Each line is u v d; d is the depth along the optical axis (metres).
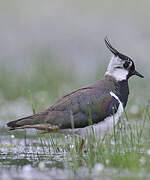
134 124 14.06
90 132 10.91
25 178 9.12
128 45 30.06
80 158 10.96
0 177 9.21
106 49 29.45
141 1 37.25
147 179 8.77
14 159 11.01
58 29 32.31
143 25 33.47
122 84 12.22
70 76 22.36
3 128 15.21
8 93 19.88
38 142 13.23
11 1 35.53
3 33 30.77
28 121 10.95
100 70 22.16
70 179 9.05
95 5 36.31
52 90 19.66
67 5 36.00
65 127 11.05
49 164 10.41
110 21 33.88
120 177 8.95
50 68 22.86
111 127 11.67
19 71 23.23
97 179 8.99
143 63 26.36
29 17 33.62
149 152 10.10
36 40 30.16
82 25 33.09
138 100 18.27
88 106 11.14
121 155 10.39
